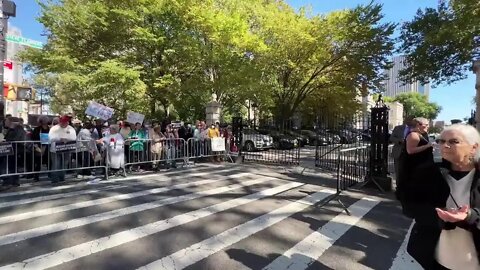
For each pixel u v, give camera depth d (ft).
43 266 13.75
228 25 70.33
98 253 15.20
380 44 91.50
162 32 67.97
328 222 20.90
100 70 60.90
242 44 75.46
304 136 96.32
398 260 15.52
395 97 333.42
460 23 55.36
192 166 43.88
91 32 68.95
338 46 95.96
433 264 9.05
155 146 39.60
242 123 53.16
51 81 109.70
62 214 20.86
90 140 32.94
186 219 20.43
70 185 29.48
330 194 28.40
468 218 7.98
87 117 79.05
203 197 26.16
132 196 25.81
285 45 93.25
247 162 49.52
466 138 8.41
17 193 26.16
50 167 31.22
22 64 75.82
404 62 72.28
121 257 14.85
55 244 16.10
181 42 68.39
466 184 8.47
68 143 31.24
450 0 63.00
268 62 91.20
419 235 9.39
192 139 46.83
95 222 19.48
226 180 33.63
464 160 8.48
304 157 58.49
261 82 84.43
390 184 31.07
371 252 16.42
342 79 104.17
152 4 67.10
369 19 90.48
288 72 103.19
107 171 32.86
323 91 112.68
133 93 65.36
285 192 28.78
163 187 29.40
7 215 20.48
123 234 17.65
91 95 67.41
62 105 116.67
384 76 98.53
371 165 31.89
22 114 147.02
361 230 19.61
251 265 14.43
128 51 72.64
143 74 70.85
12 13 36.68
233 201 25.18
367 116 39.45
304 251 16.21
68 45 69.51
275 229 19.17
